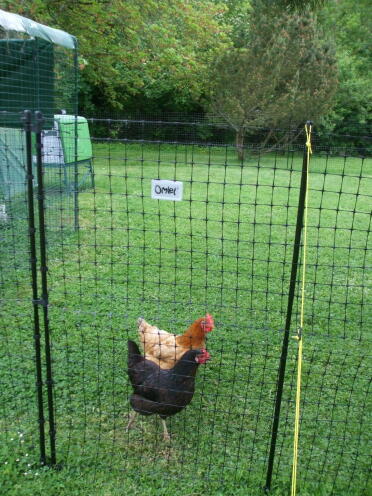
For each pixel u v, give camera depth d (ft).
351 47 52.44
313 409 6.40
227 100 34.04
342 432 6.00
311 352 7.77
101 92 43.50
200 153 27.81
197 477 5.26
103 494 5.00
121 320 8.53
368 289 10.73
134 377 5.77
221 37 32.81
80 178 19.49
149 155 27.43
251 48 34.45
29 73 12.52
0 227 10.57
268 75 33.17
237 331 8.39
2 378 6.76
